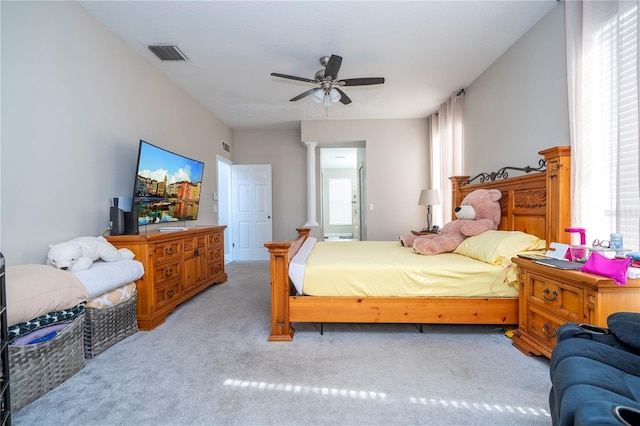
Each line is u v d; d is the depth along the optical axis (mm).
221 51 3047
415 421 1365
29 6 1959
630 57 1767
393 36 2809
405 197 5316
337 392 1588
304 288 2264
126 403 1510
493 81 3336
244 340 2252
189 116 4207
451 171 4238
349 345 2148
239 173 6051
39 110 2033
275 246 2227
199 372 1795
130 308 2340
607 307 1439
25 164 1943
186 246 3105
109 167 2678
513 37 2854
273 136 6105
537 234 2402
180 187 3516
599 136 1984
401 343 2172
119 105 2799
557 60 2410
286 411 1441
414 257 2592
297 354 2018
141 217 2795
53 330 1646
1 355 1221
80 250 1997
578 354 1048
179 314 2852
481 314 2195
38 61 2021
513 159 2996
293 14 2469
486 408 1447
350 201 10977
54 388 1631
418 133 5301
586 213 2008
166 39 2824
